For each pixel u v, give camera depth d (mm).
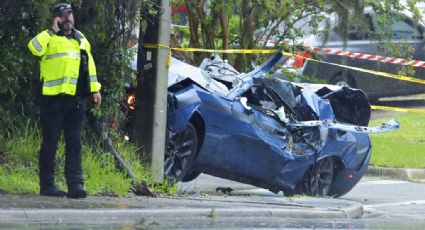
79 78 27531
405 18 57625
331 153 37219
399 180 48719
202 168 33500
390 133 58719
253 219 28125
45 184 27688
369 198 40031
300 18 49750
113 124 33156
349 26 47500
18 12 30625
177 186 34438
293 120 35844
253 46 49938
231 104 33125
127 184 30625
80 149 27812
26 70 31375
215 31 49688
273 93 35906
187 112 32031
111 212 25938
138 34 33281
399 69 59188
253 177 34719
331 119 37781
